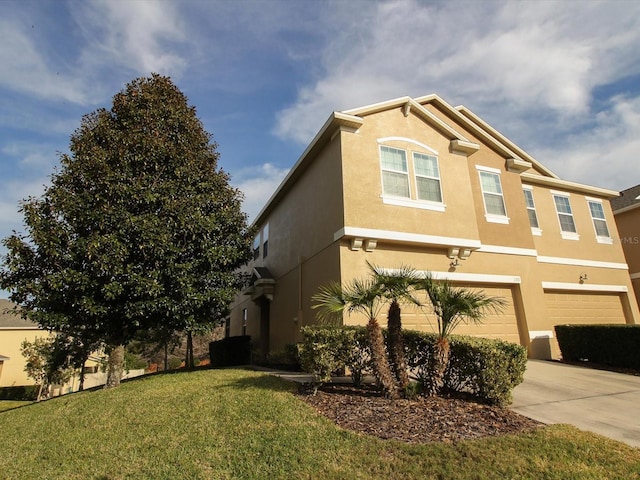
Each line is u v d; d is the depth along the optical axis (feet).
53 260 34.01
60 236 33.58
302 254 45.98
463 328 40.75
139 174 37.96
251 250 44.52
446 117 48.62
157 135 39.47
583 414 20.95
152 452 17.52
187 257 38.50
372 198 37.45
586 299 54.54
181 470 15.52
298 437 17.22
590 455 15.37
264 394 24.09
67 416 25.63
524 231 47.98
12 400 83.56
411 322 36.86
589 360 37.73
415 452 15.37
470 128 48.88
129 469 16.17
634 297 58.29
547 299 51.52
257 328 61.41
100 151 36.52
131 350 90.89
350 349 24.20
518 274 45.50
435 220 39.88
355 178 37.27
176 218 37.01
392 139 40.45
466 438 16.76
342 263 35.45
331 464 14.82
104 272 33.22
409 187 39.73
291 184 52.19
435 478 13.69
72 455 18.56
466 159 44.37
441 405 21.08
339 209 36.70
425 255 39.65
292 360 38.63
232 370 36.63
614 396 24.76
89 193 35.14
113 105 41.04
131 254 35.27
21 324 94.63
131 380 41.39
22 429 24.84
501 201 47.88
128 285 34.04
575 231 56.95
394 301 24.25
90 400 28.76
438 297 22.81
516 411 21.30
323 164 41.88
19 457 19.36
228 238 41.88
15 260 33.27
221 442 17.67
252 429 18.61
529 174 54.65
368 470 14.29
